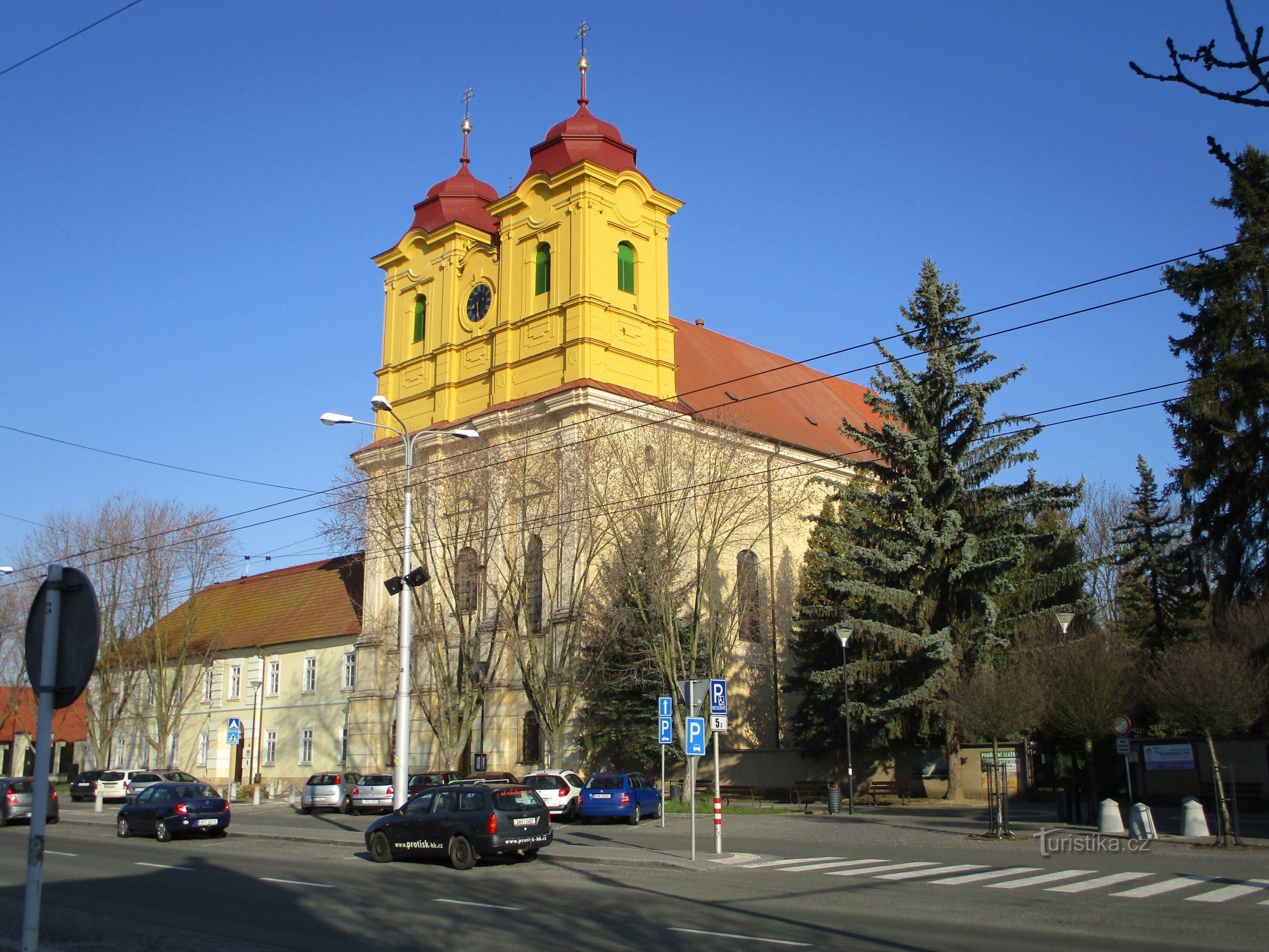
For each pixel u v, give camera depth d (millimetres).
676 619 40031
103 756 57031
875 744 38688
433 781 37562
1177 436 35125
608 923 13883
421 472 45406
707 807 38000
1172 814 29906
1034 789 37500
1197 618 50906
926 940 12336
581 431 43906
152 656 60656
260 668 58719
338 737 53438
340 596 57562
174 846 26625
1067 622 32781
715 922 13844
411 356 54312
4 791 34875
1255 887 16594
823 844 24812
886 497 38500
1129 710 28797
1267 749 31281
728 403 48594
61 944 12789
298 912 15234
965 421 38656
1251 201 31156
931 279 39812
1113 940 12250
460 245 53312
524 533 42375
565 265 47875
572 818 33750
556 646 42656
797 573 51656
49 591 7609
